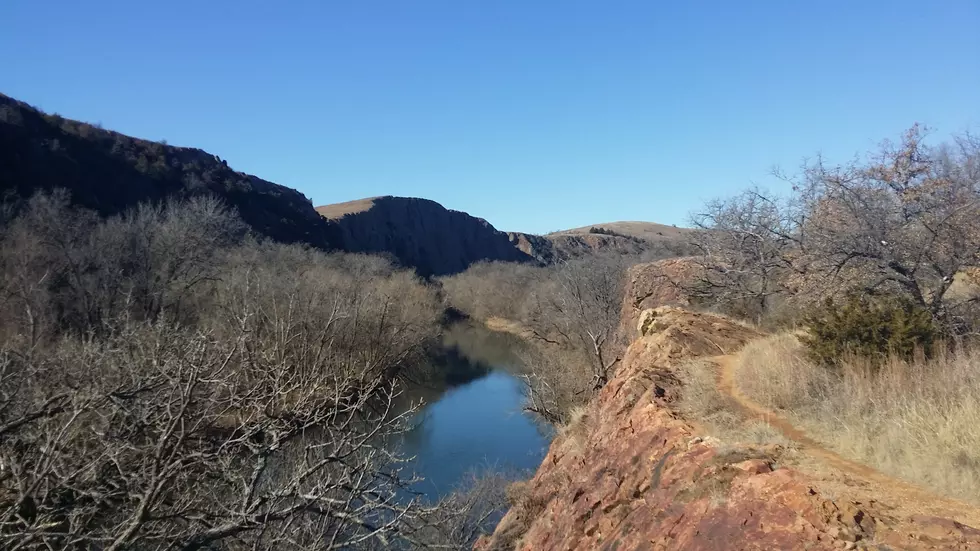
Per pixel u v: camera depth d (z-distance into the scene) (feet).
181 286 93.81
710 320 42.39
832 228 32.24
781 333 36.42
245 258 123.85
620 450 24.27
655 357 34.35
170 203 151.23
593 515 22.45
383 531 21.24
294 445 31.14
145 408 21.74
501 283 199.93
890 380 20.90
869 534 12.97
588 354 80.02
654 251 132.77
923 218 29.22
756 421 21.70
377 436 37.47
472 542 40.55
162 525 21.67
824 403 21.44
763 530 14.28
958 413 17.08
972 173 31.12
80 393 21.36
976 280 30.81
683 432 21.15
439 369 115.96
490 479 53.26
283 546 24.59
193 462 21.07
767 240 42.42
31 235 90.33
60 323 69.00
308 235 248.11
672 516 17.37
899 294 28.53
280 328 55.21
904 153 32.14
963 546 11.92
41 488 19.51
